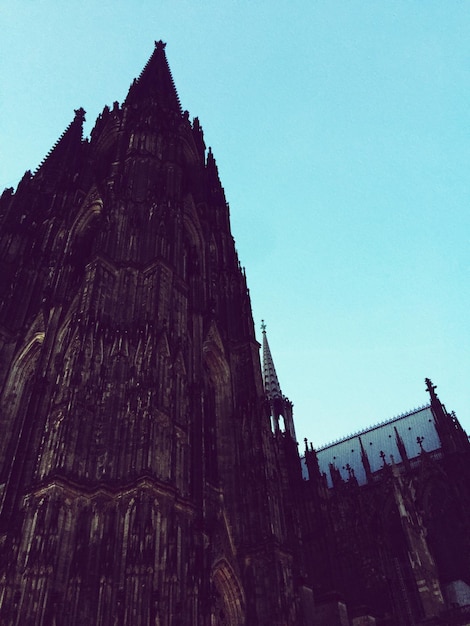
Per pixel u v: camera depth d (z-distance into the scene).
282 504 51.28
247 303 71.44
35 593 30.41
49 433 39.00
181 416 44.78
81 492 36.31
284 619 41.47
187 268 64.44
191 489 43.38
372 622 58.31
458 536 75.12
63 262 64.38
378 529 73.69
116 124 89.12
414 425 108.25
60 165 97.31
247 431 55.12
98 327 45.97
